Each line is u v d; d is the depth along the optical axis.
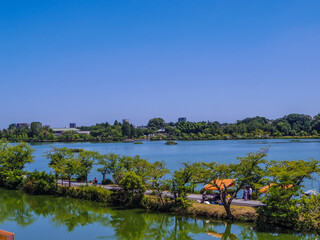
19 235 39.19
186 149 188.75
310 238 34.41
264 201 37.88
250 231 37.31
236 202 45.50
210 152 158.50
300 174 37.31
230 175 41.69
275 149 164.00
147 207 48.34
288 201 36.81
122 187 52.41
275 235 35.72
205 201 46.66
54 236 38.66
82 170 62.84
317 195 37.28
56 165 62.53
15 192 65.31
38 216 47.91
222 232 37.81
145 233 39.34
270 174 39.78
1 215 48.59
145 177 50.00
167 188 52.00
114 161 65.31
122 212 47.81
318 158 111.44
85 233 39.66
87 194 56.59
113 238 37.72
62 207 52.59
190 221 42.38
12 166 72.94
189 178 45.69
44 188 62.09
